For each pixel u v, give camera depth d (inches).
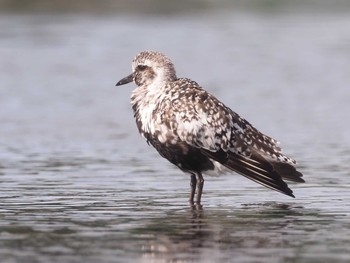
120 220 508.7
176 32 1480.1
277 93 1048.2
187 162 569.6
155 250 439.8
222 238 466.0
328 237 467.2
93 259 422.6
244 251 438.6
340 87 1087.0
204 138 559.8
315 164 694.5
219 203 561.3
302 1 1876.2
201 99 564.1
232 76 1156.5
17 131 840.3
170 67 589.3
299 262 417.1
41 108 961.5
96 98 1021.8
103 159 714.8
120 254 431.8
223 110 564.4
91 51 1318.9
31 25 1523.1
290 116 917.2
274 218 515.5
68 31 1472.7
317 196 581.6
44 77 1143.6
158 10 1723.7
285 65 1230.3
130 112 945.5
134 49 1334.9
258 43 1397.6
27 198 569.3
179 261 420.5
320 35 1467.8
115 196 578.6
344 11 1733.5
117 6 1748.3
